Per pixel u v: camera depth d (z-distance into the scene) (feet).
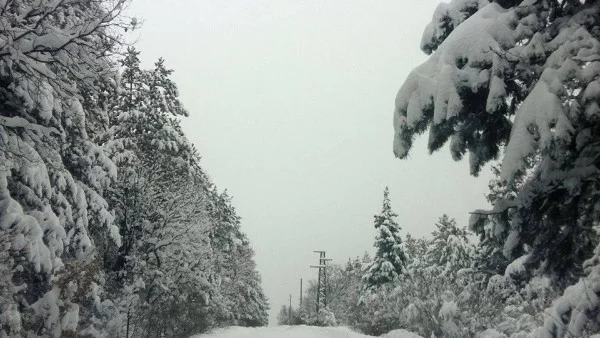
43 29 28.40
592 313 19.16
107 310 43.52
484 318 53.83
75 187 37.63
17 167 29.48
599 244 21.83
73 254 37.47
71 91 30.42
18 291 27.12
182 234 61.05
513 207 21.94
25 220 27.40
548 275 22.71
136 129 72.43
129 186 57.26
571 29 19.34
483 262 63.93
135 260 54.39
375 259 120.26
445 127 21.86
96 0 28.81
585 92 17.47
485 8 21.85
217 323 94.32
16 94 30.91
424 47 24.98
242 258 142.41
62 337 27.45
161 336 61.98
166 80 77.05
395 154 21.98
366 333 88.84
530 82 20.94
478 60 20.11
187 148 76.95
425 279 65.67
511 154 18.08
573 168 19.43
